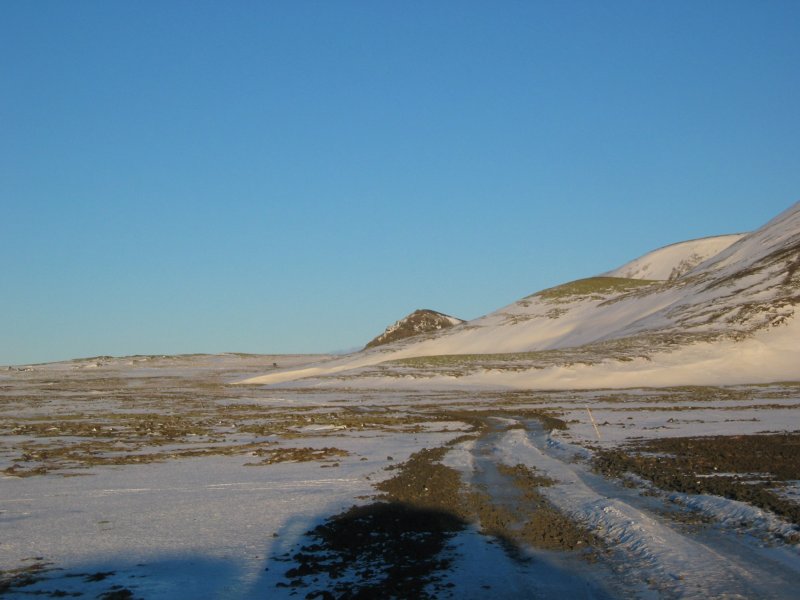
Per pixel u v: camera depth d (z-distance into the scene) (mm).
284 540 15883
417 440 35344
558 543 15398
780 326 93250
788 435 32875
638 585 12648
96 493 21625
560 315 145250
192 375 148625
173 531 16719
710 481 21141
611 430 37250
